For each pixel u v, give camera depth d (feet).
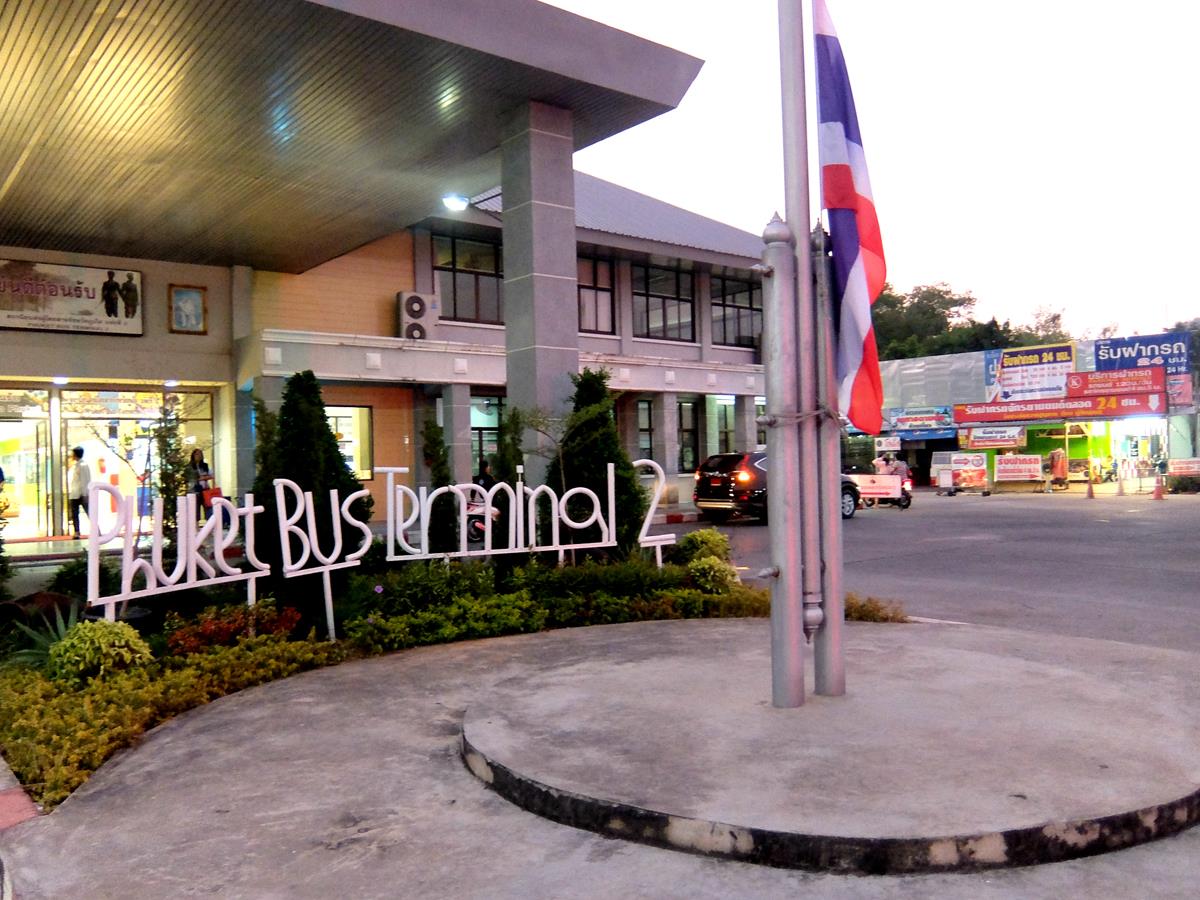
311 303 63.52
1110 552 45.96
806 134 17.08
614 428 33.37
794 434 16.40
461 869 11.32
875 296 17.28
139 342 57.00
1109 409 111.24
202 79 32.83
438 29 30.58
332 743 16.35
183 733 17.24
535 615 26.02
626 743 14.39
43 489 55.42
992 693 16.75
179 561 21.71
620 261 81.20
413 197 47.03
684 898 10.39
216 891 10.98
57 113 35.19
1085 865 10.91
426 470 68.08
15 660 20.88
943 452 120.67
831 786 12.30
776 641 16.21
